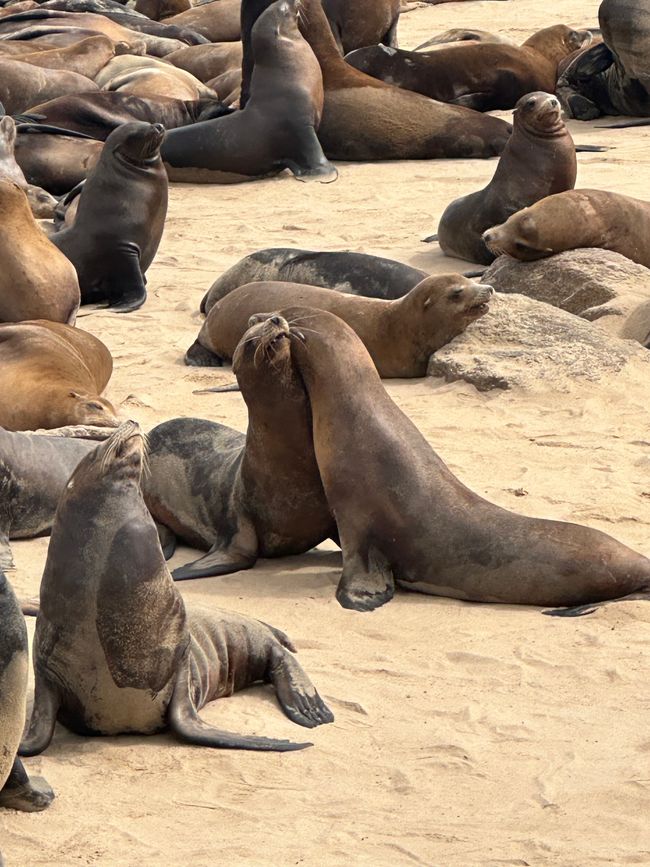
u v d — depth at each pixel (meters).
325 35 47.47
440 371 25.52
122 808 12.00
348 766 12.76
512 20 70.88
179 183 45.25
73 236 33.34
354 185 42.97
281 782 12.45
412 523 16.97
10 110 52.16
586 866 10.95
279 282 27.34
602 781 12.34
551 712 13.76
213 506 18.64
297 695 14.02
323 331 17.47
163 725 13.41
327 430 17.27
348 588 16.92
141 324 30.72
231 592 17.19
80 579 12.92
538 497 19.55
